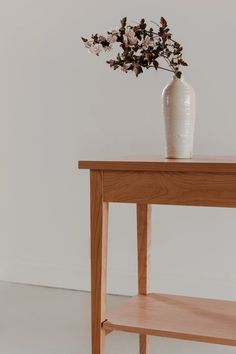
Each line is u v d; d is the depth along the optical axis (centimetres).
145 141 377
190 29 358
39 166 412
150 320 226
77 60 393
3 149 423
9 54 414
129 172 215
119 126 384
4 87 418
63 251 409
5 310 360
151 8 368
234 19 347
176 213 371
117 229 390
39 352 293
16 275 425
